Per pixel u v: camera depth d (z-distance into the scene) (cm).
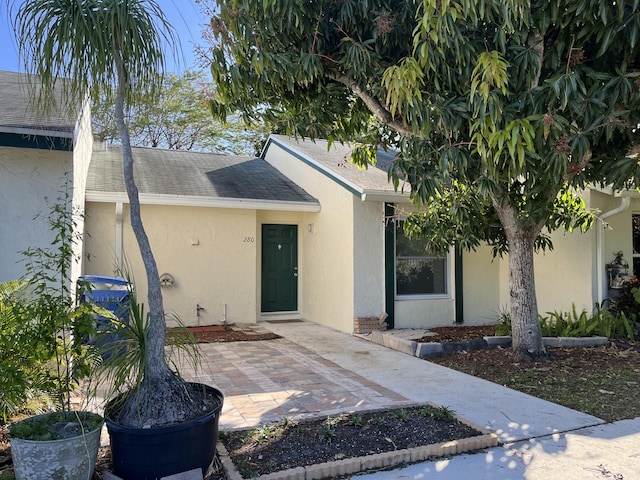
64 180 510
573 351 695
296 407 456
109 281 590
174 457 298
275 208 955
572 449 370
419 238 816
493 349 717
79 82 341
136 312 341
